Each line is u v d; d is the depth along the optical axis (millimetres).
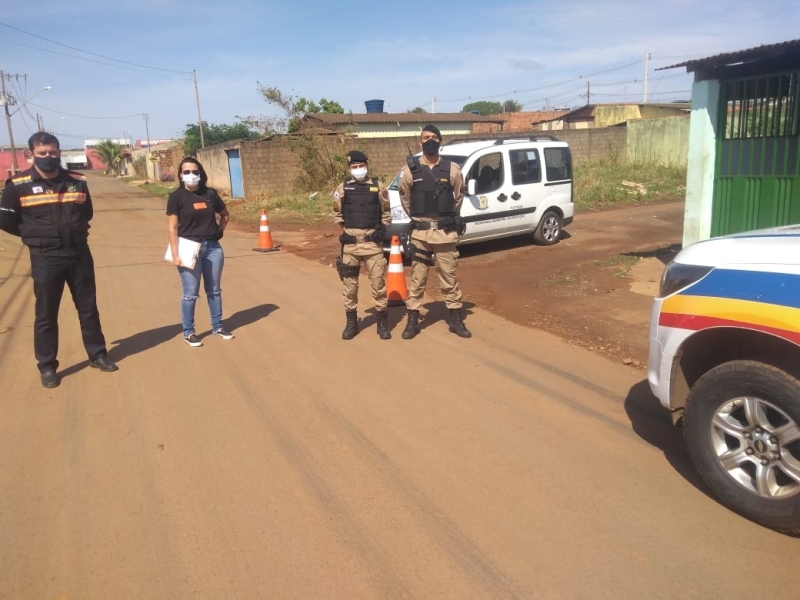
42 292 5043
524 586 2760
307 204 20188
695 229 8062
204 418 4512
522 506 3355
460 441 4090
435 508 3357
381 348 5957
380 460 3873
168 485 3645
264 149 22891
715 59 7254
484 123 37188
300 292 8383
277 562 2959
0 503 3492
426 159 6059
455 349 5895
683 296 3385
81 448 4102
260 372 5395
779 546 2977
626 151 27469
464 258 10367
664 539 3051
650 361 3633
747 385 3043
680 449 3932
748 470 3195
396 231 9625
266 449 4043
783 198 7180
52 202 4977
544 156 10969
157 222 19547
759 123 7316
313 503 3432
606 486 3525
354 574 2867
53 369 5230
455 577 2830
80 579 2879
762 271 3084
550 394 4809
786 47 6527
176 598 2744
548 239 11219
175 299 8125
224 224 6359
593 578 2795
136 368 5535
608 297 7469
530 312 7078
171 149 51094
